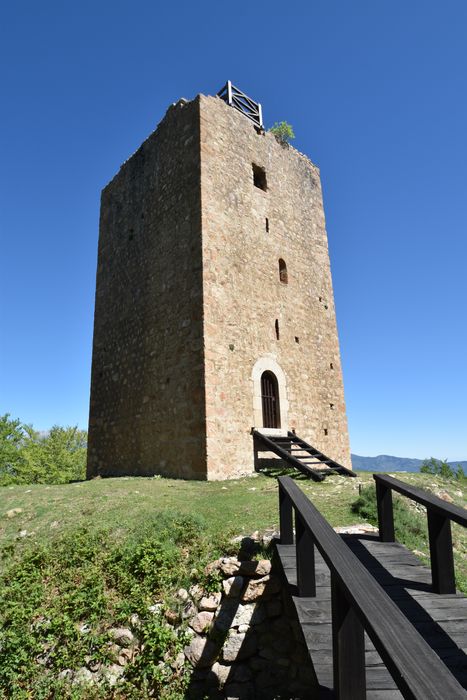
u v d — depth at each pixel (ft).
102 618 16.75
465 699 5.69
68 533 21.84
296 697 14.65
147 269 42.16
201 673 15.46
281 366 40.09
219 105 41.16
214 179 38.47
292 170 48.21
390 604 7.66
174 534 19.94
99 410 45.60
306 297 45.32
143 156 45.88
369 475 34.42
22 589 18.35
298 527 14.06
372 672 10.29
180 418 34.68
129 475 39.65
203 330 34.14
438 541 14.15
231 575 16.81
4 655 16.10
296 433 39.96
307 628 12.07
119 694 15.05
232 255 38.14
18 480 87.92
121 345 43.96
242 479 31.50
